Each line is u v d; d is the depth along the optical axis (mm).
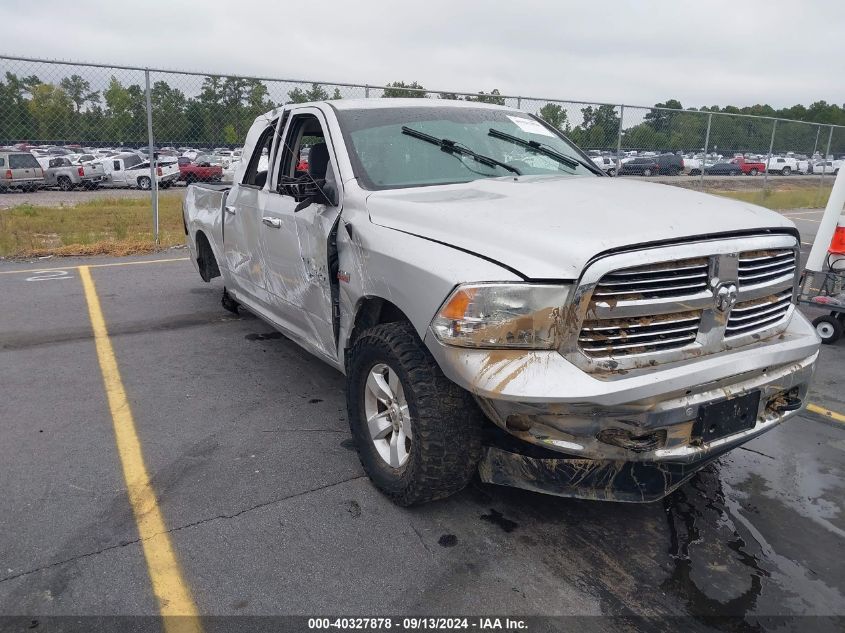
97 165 25438
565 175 4188
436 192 3574
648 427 2635
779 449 4027
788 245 3068
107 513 3234
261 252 4738
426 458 2984
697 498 3447
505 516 3256
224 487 3486
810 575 2848
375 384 3322
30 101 10656
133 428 4164
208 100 11461
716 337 2828
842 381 5207
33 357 5449
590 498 2846
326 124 4121
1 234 11430
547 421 2652
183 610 2602
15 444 3934
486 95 13133
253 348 5734
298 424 4250
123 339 5953
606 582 2787
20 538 3027
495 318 2627
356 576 2807
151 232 12398
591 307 2578
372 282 3264
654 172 16359
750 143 18406
